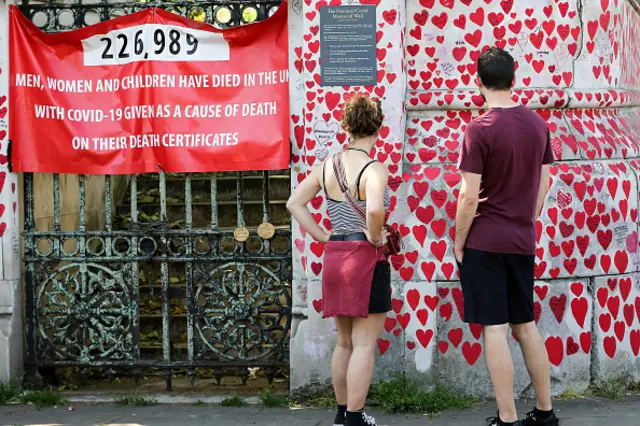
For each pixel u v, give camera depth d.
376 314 4.85
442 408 5.76
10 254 6.26
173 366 6.38
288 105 6.10
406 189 5.93
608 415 5.55
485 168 4.70
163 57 6.17
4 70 6.24
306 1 5.89
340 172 4.88
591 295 6.09
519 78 6.12
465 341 5.92
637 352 6.30
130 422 5.64
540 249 5.94
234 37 6.12
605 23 6.27
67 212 7.29
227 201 8.85
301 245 6.14
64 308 6.41
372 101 4.95
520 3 6.08
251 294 6.31
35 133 6.25
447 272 5.91
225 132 6.14
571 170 6.02
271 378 6.39
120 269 6.38
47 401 6.11
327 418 5.67
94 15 7.01
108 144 6.22
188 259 6.33
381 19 5.87
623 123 6.64
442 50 6.10
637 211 6.31
